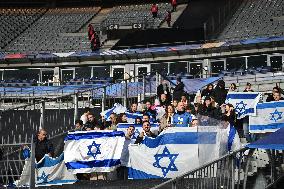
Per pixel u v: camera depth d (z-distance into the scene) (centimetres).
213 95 2389
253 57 4475
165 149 1686
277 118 1958
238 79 3803
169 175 1673
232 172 1480
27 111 2778
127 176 1727
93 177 1759
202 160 1564
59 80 4731
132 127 1775
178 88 2602
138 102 2795
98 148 1731
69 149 1731
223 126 1616
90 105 2972
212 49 4606
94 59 4938
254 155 1722
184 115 1959
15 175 1644
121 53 4872
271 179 1597
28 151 1655
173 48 4766
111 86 2970
